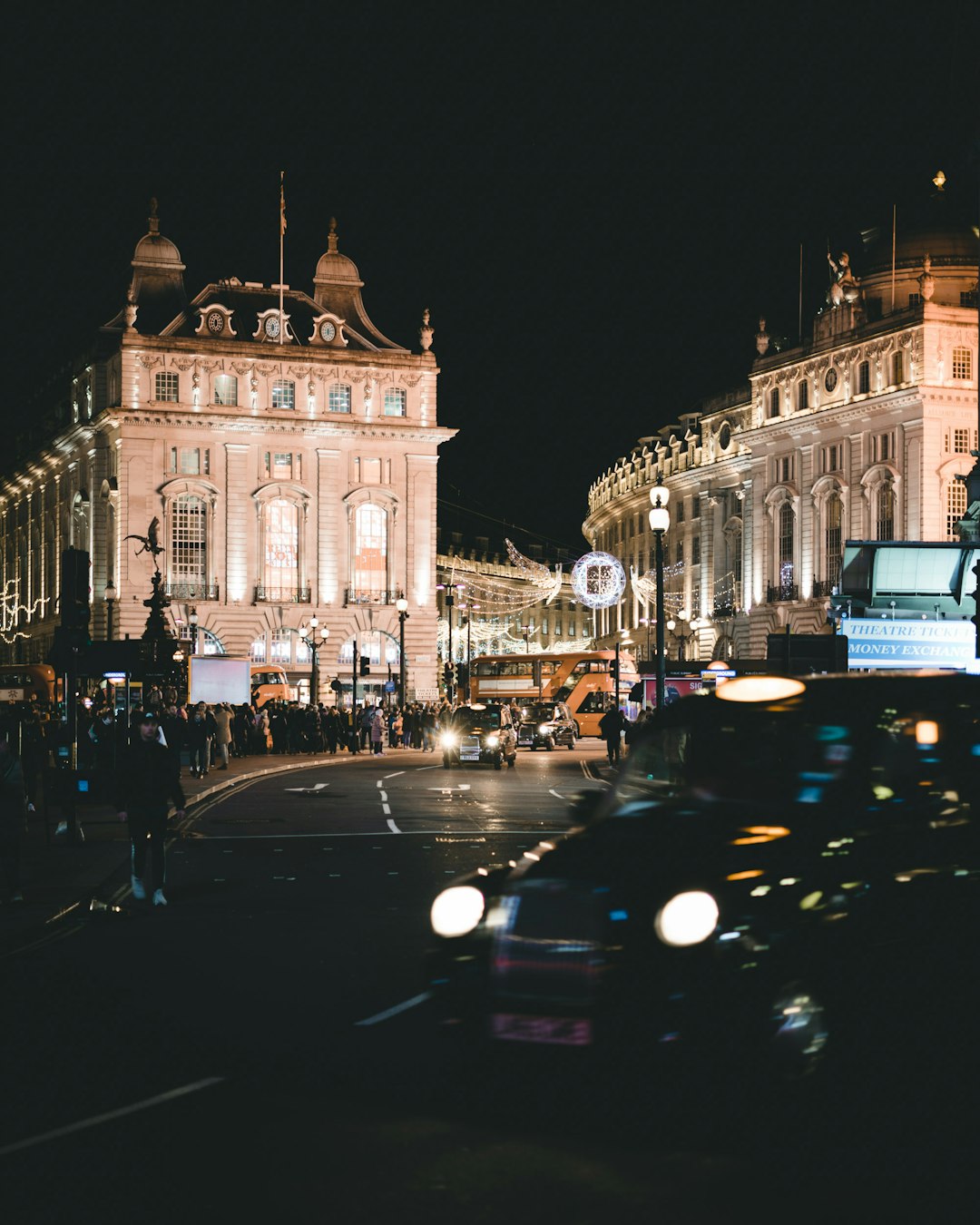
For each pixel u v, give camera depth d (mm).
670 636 106438
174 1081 8078
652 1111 6359
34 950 12906
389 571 94750
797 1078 6250
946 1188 5949
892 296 82562
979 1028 6527
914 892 6621
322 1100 7531
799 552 88250
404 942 13062
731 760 7469
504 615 148500
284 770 48000
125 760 15930
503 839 23469
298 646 92188
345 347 95312
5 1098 7801
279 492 92125
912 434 78125
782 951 6305
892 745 7262
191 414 90000
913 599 36594
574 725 71250
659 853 6672
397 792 35938
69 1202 6035
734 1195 5910
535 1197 5938
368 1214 5793
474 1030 6680
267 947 12852
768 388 92062
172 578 90000
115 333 96688
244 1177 6289
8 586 129500
